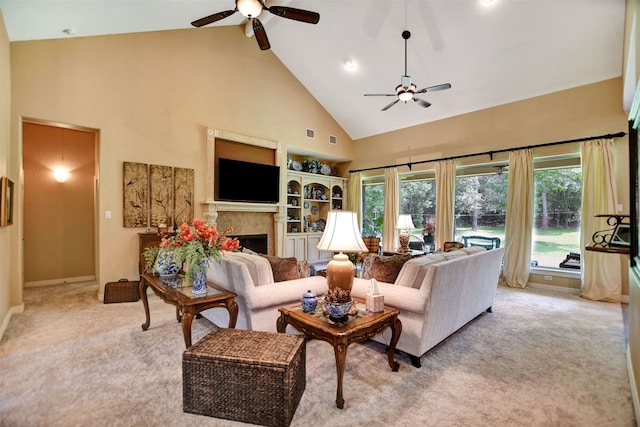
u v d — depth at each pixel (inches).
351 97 248.4
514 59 173.5
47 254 192.5
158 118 177.3
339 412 69.5
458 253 117.2
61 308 143.4
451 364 92.9
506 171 209.0
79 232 203.2
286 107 244.4
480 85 197.0
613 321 131.7
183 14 161.6
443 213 228.8
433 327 95.7
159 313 136.9
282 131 241.3
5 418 66.4
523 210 192.1
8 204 117.6
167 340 107.9
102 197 158.9
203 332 115.4
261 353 67.4
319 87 252.8
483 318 135.5
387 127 266.7
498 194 213.0
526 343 108.7
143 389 78.1
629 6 112.7
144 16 150.3
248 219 227.5
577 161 181.6
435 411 70.2
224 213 214.8
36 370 87.2
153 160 174.9
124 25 154.6
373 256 114.4
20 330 116.4
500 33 161.8
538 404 73.0
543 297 170.4
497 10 151.7
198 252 95.0
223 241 100.9
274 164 239.1
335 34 196.5
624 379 84.5
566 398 75.5
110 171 160.7
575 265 183.2
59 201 196.4
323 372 87.3
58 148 195.8
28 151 186.5
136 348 101.5
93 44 155.9
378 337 100.8
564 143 178.9
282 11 109.5
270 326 100.3
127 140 166.2
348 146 296.5
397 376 85.5
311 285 108.8
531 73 178.4
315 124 266.4
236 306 97.0
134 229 167.8
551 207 193.3
